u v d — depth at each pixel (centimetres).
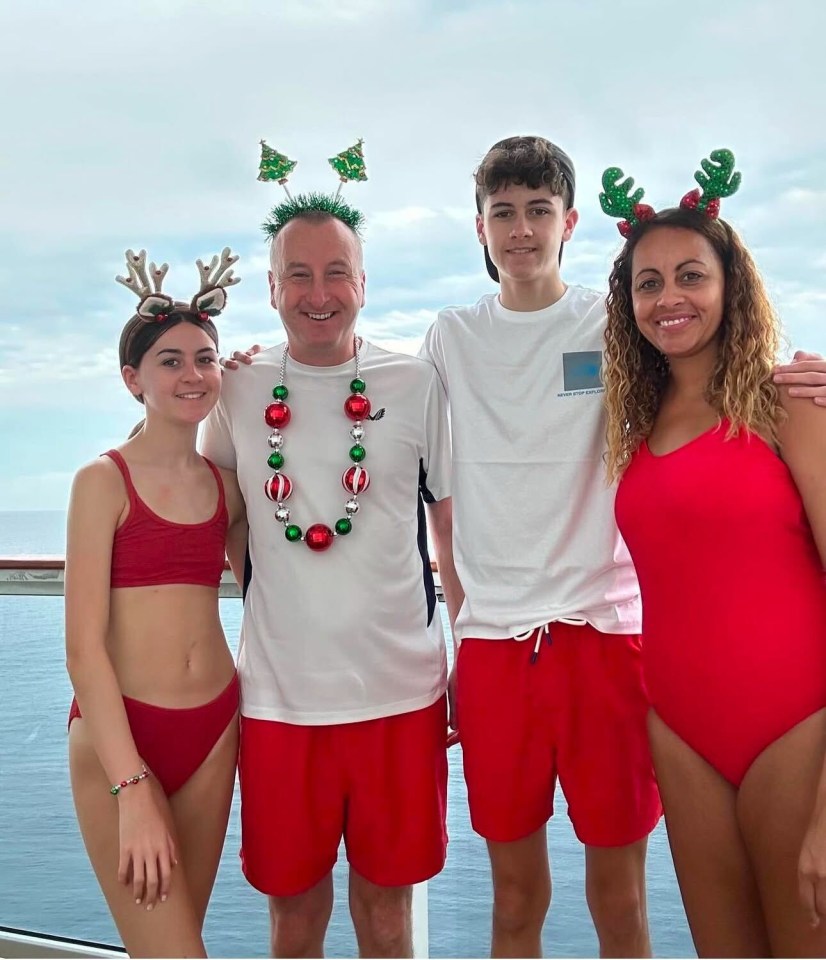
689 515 151
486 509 185
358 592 179
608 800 178
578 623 177
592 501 182
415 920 220
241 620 207
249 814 180
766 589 148
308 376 187
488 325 190
